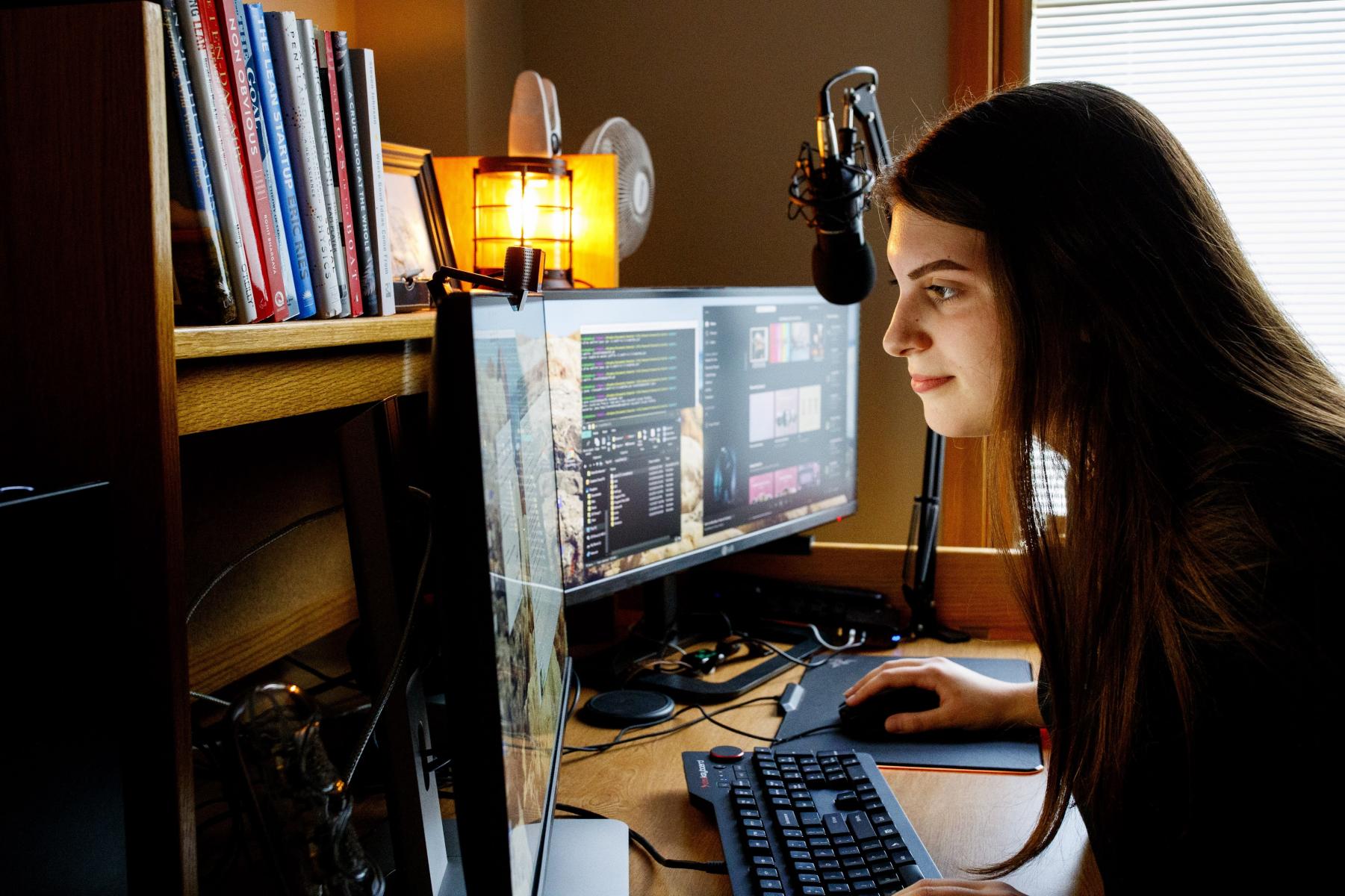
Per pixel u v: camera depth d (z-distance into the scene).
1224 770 0.74
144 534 0.64
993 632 1.58
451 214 1.69
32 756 0.51
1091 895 0.90
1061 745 0.91
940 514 1.89
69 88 0.62
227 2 0.83
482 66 1.89
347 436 0.72
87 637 0.55
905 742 1.18
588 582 1.30
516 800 0.64
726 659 1.44
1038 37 2.01
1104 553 0.84
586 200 1.73
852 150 1.52
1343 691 0.69
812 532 2.12
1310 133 1.94
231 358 0.78
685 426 1.44
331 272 0.99
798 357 1.64
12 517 0.50
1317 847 0.70
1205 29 1.95
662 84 2.11
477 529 0.55
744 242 2.11
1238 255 0.84
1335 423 0.77
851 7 2.02
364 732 0.68
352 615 1.17
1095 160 0.84
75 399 0.64
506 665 0.63
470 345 0.54
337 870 0.63
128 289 0.63
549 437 1.02
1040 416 0.88
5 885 0.49
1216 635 0.74
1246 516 0.74
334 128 1.00
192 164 0.77
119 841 0.57
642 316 1.35
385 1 1.81
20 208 0.64
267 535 1.09
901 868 0.89
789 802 1.00
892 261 0.98
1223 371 0.80
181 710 0.65
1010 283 0.87
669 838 0.98
